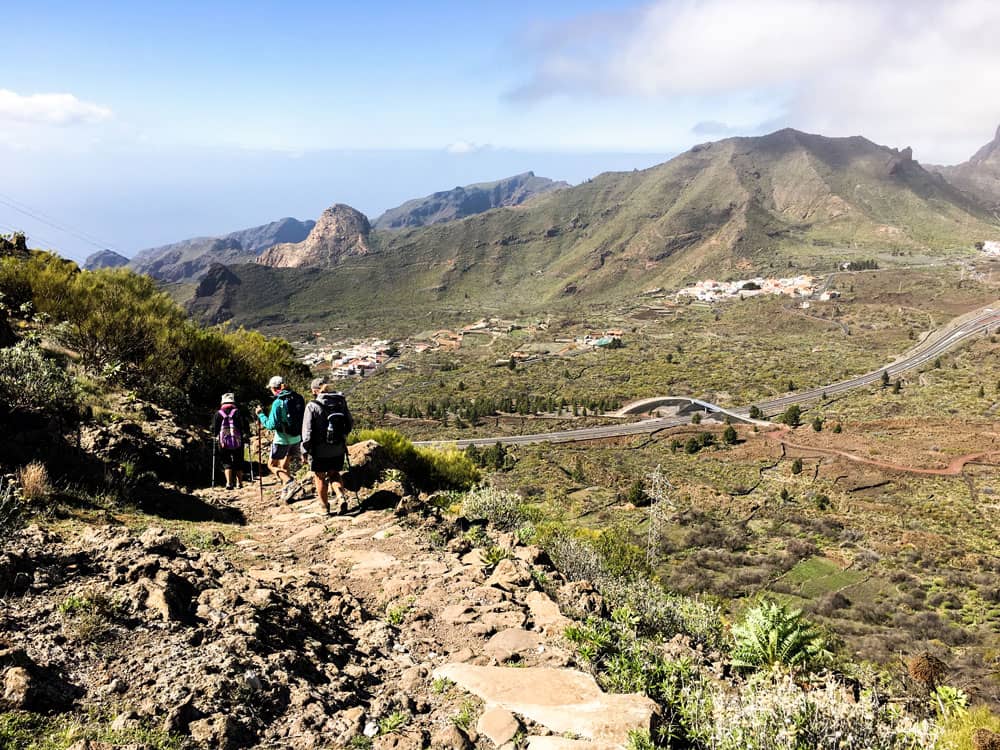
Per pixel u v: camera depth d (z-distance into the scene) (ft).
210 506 26.71
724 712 12.32
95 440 25.36
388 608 16.85
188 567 15.47
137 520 21.04
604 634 16.05
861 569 151.12
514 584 19.39
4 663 9.55
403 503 27.53
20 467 19.72
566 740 10.88
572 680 13.04
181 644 11.85
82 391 31.83
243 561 19.33
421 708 11.89
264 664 11.85
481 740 10.82
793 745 11.18
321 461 26.32
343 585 18.45
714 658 18.97
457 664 13.66
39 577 13.00
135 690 10.18
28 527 15.80
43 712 9.07
